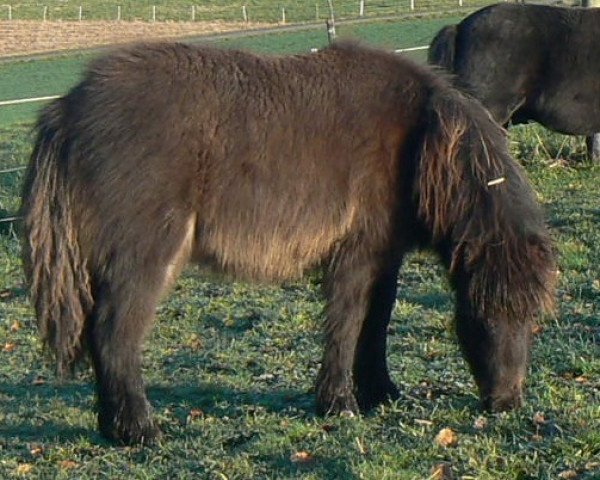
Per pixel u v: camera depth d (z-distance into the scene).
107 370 5.74
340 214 5.82
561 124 12.04
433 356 7.09
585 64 11.77
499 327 5.63
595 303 7.97
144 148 5.68
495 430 5.50
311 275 6.12
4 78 28.22
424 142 5.71
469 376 6.59
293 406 6.32
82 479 5.41
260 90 5.84
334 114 5.83
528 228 5.66
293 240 5.82
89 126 5.71
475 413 5.81
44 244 5.75
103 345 5.72
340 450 5.40
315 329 7.97
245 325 8.27
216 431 5.92
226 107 5.79
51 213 5.76
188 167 5.71
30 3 54.19
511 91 11.97
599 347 6.89
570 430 5.37
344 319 5.91
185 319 8.47
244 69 5.91
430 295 8.51
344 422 5.84
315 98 5.85
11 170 13.88
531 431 5.45
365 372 6.15
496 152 5.75
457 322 5.82
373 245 5.88
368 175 5.82
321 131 5.80
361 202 5.84
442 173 5.70
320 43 28.05
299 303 8.57
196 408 6.46
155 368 7.36
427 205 5.75
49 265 5.75
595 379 6.35
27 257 5.82
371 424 5.80
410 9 39.81
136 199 5.66
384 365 6.20
